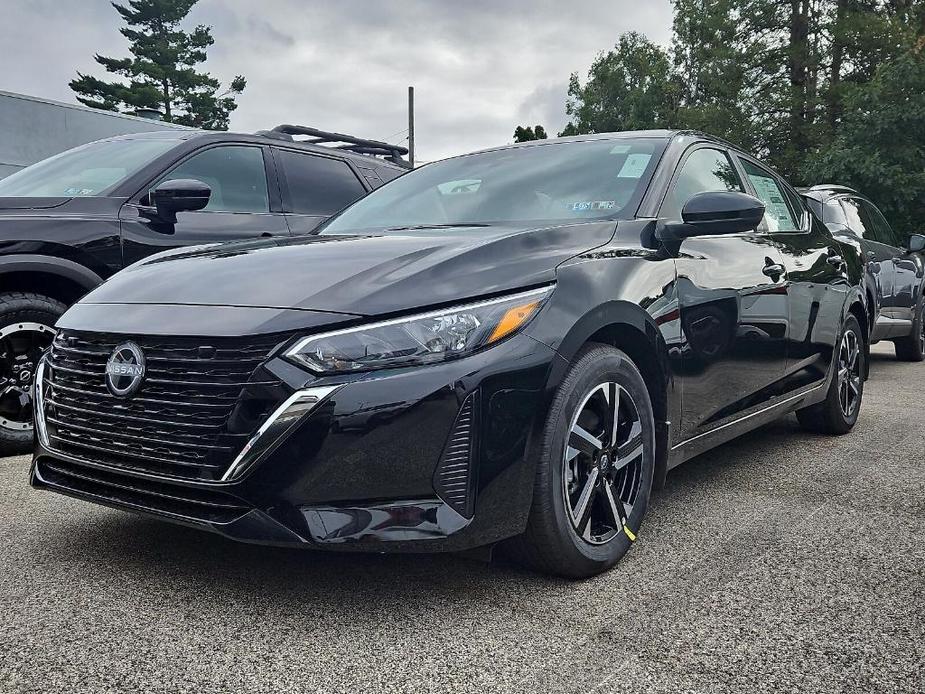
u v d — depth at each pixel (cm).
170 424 217
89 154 502
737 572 251
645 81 5022
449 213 332
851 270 468
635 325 259
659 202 308
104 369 234
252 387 208
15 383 404
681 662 193
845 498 334
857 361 471
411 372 209
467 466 213
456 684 182
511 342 221
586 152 348
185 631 208
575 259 251
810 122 2917
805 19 3009
